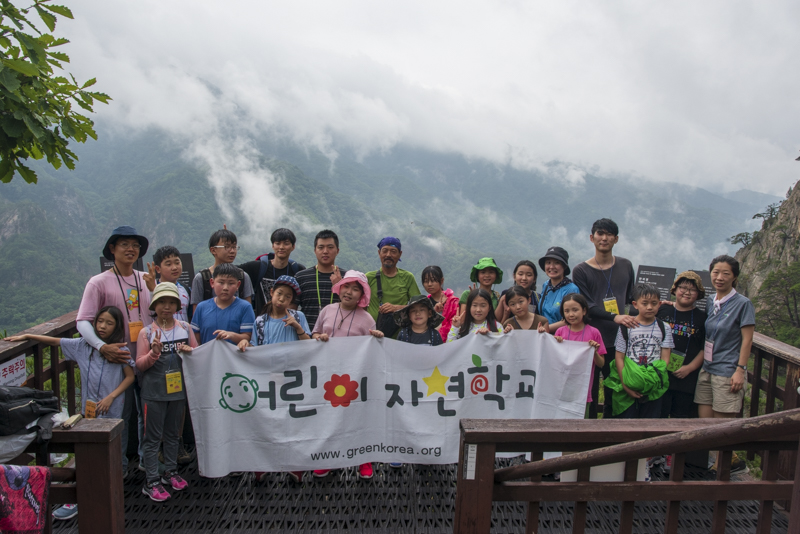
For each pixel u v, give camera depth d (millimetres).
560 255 4281
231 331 3547
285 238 4336
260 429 3258
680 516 3004
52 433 2146
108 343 3213
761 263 52438
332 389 3330
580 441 2258
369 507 3020
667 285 4609
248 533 2770
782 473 3254
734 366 3574
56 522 2900
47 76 2852
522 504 3066
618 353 3797
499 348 3484
